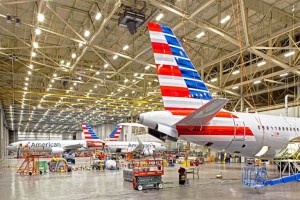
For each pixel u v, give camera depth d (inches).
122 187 689.6
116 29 1147.9
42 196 567.5
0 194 595.5
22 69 1702.8
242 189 630.5
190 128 585.9
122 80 1863.9
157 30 567.2
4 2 840.9
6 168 1412.4
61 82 1873.8
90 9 1013.2
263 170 680.4
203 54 1339.8
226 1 941.8
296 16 1034.1
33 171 1076.5
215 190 620.4
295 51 1175.6
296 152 789.9
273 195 546.0
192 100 573.6
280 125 758.5
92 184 752.3
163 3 864.9
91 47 1099.3
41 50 1385.3
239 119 683.4
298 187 651.5
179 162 1732.3
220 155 1887.3
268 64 1350.9
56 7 987.9
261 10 945.5
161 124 551.2
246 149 700.7
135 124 633.6
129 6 916.6
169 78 563.5
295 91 1608.0
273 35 946.1
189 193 583.2
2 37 1248.2
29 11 1032.2
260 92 1624.0
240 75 1520.7
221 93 1836.9
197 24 889.5
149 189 645.9
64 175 1016.9
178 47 582.2
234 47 1322.6
